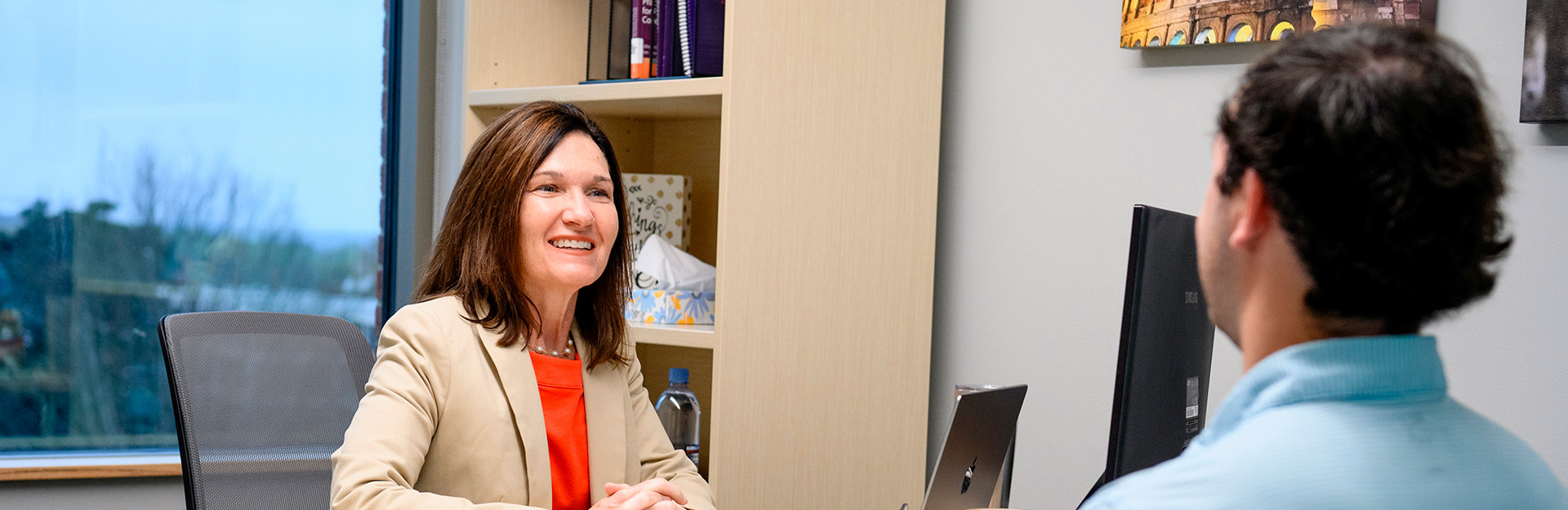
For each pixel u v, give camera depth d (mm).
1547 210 1683
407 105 2861
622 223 1680
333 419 1688
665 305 2059
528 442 1439
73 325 2635
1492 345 1741
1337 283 550
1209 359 1377
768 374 1924
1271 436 534
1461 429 554
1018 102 2186
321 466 1642
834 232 2014
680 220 2270
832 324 2027
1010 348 2203
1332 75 548
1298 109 548
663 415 2166
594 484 1547
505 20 2293
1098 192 2078
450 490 1408
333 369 1726
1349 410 539
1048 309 2148
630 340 1765
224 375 1567
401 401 1365
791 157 1932
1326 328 575
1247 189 585
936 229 2301
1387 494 507
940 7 2191
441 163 2869
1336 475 511
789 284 1946
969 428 1246
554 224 1499
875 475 2129
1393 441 527
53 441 2633
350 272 2863
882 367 2123
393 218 2883
